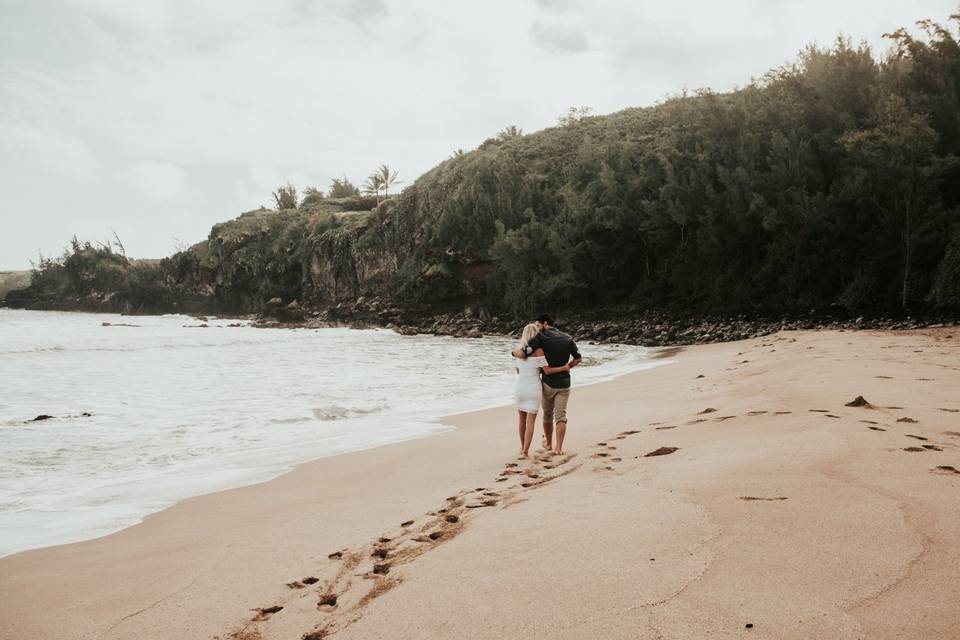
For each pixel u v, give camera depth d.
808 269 39.19
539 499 5.19
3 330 38.88
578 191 54.50
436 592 3.34
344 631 3.02
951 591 2.73
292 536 4.84
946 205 36.22
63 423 11.04
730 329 36.03
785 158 41.22
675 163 46.56
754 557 3.29
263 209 102.56
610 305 49.19
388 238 67.50
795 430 6.54
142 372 19.22
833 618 2.59
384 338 42.78
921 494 4.11
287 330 51.69
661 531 3.88
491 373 19.95
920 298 34.66
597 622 2.78
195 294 92.25
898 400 8.29
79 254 106.81
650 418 9.40
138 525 5.59
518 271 52.28
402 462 7.82
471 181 59.78
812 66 43.22
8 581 4.14
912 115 36.03
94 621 3.40
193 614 3.42
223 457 8.59
